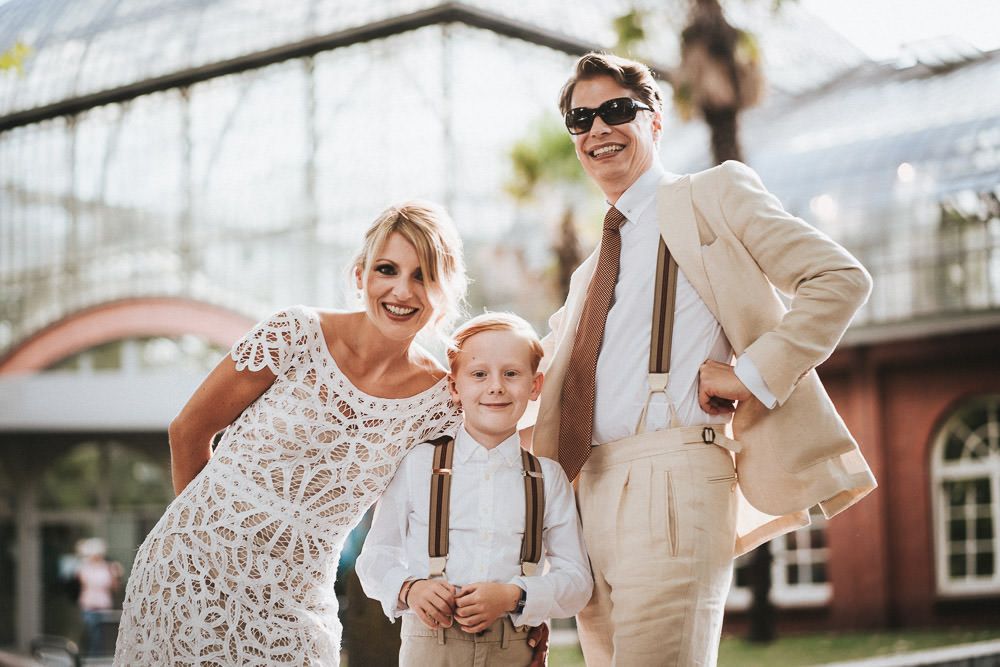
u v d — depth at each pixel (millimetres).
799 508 3258
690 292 3295
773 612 16859
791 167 20859
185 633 3180
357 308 3400
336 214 21656
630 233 3420
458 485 3205
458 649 3098
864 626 17953
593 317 3379
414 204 3316
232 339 22219
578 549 3260
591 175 3471
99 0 23688
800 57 23812
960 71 21578
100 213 22828
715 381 3170
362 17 20547
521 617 3084
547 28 19750
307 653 3252
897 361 18297
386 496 3328
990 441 17812
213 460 3314
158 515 22844
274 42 21000
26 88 23078
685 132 23188
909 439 18188
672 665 3170
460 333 3311
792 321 3133
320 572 3311
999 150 18422
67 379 21000
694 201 3322
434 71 20625
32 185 23156
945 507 18031
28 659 17578
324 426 3252
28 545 22328
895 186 18875
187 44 22094
